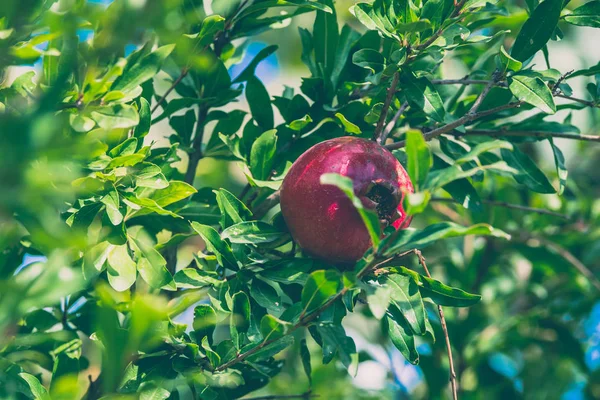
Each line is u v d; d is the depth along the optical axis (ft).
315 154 3.66
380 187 3.66
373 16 3.77
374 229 3.45
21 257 3.78
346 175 3.62
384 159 3.66
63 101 3.52
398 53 3.77
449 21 3.77
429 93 3.78
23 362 3.89
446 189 3.99
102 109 3.53
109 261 3.67
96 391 3.77
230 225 3.77
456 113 4.13
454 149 4.07
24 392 3.53
